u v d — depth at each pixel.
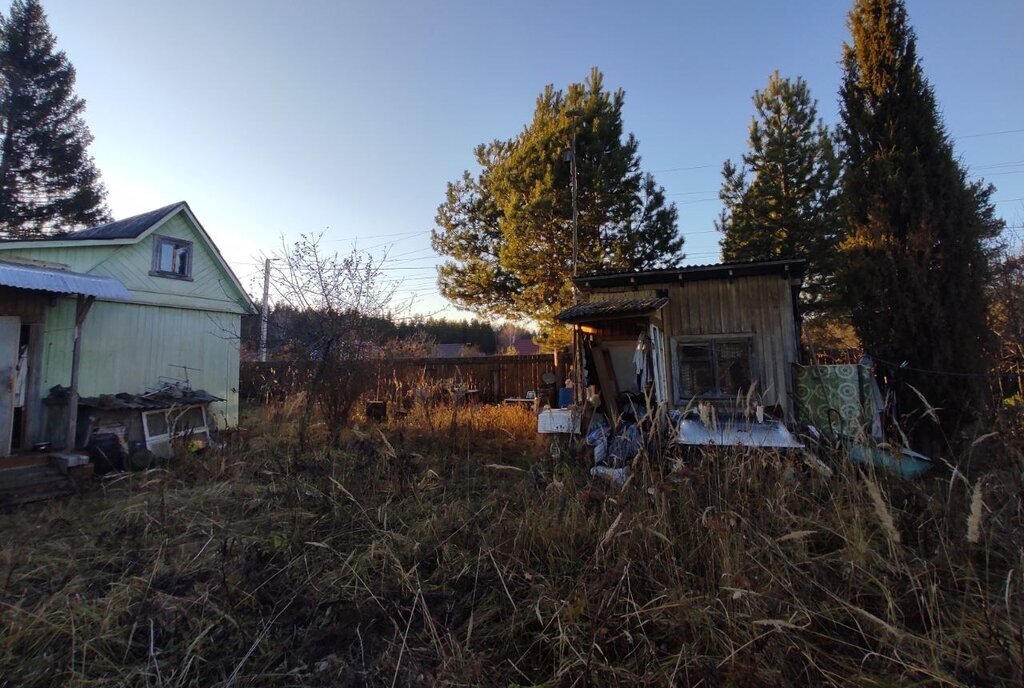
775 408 6.59
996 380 6.16
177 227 9.59
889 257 6.77
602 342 8.75
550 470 5.04
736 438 3.84
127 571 3.38
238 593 2.97
